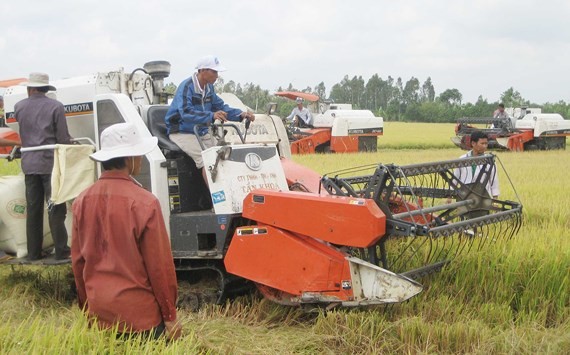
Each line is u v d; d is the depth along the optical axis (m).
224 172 6.16
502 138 30.31
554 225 8.76
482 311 5.79
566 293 6.21
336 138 27.05
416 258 6.88
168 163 6.64
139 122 6.70
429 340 5.14
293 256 5.60
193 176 6.90
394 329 5.33
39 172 6.68
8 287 6.96
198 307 6.30
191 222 6.32
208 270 6.67
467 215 6.69
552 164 21.30
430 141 37.91
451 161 6.16
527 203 10.84
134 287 3.74
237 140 7.46
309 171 7.59
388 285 5.28
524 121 31.20
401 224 5.26
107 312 3.75
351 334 5.21
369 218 5.24
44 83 6.75
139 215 3.67
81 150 6.64
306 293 5.54
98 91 7.14
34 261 6.79
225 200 6.10
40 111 6.72
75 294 6.97
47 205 6.88
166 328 3.90
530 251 6.70
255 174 6.39
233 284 6.42
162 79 7.88
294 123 27.84
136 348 3.66
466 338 5.14
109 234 3.72
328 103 29.78
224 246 6.15
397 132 51.44
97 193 3.80
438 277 6.44
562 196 11.97
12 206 6.94
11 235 6.97
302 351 5.02
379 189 5.48
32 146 6.71
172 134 6.77
